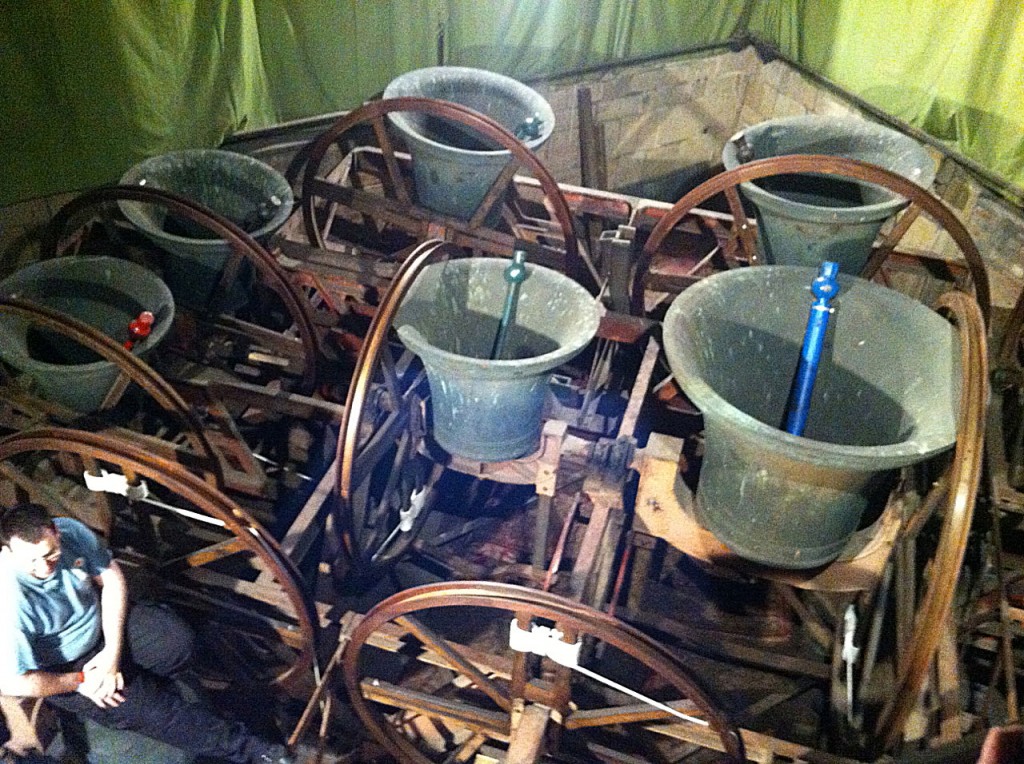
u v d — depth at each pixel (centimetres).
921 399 278
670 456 303
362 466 337
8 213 491
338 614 341
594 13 668
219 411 403
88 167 506
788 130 475
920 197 412
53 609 288
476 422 307
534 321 324
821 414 315
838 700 356
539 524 330
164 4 484
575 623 260
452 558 399
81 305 416
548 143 716
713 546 305
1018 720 301
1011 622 389
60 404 384
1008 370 443
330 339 462
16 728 356
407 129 486
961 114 602
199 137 544
